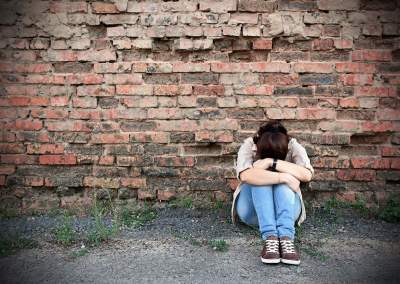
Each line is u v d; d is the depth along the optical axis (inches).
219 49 151.9
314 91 150.8
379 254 119.4
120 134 153.8
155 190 154.9
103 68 152.3
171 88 151.9
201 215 147.3
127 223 140.9
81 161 154.6
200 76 151.8
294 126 152.4
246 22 149.4
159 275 107.8
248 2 149.1
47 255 119.1
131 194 156.3
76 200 156.6
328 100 150.7
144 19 150.4
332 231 133.6
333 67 150.0
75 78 152.3
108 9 150.6
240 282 104.3
